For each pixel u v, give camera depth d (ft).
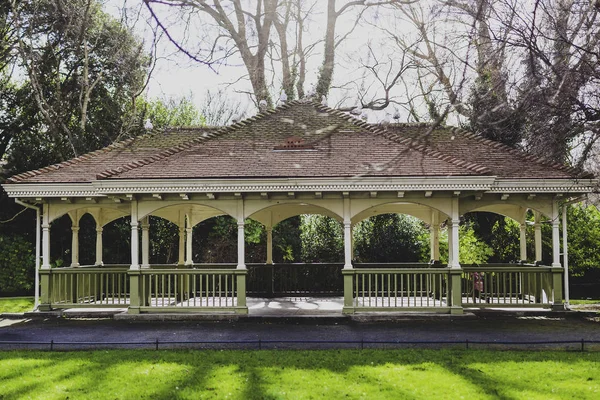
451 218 47.03
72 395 24.56
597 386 24.72
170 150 50.85
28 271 76.84
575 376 26.50
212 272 47.65
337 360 30.40
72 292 50.55
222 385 25.62
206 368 28.78
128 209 51.06
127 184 45.96
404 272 47.03
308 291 61.11
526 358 30.55
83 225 80.53
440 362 29.66
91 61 70.28
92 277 55.62
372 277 62.03
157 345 33.63
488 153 54.03
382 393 24.23
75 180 49.75
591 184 46.98
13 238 77.36
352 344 35.73
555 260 48.47
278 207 59.93
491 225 78.48
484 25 31.73
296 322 45.60
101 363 30.17
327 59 86.17
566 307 49.42
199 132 62.13
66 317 49.16
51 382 26.50
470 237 69.26
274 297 59.88
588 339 36.91
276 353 32.45
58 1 41.24
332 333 40.22
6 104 85.61
